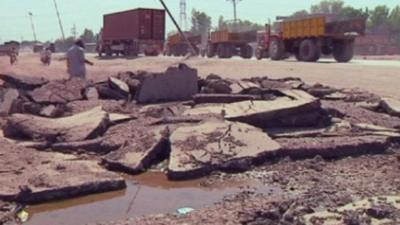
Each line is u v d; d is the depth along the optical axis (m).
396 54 68.94
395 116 11.56
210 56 51.53
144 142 8.58
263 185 7.13
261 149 8.27
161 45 50.50
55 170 7.32
